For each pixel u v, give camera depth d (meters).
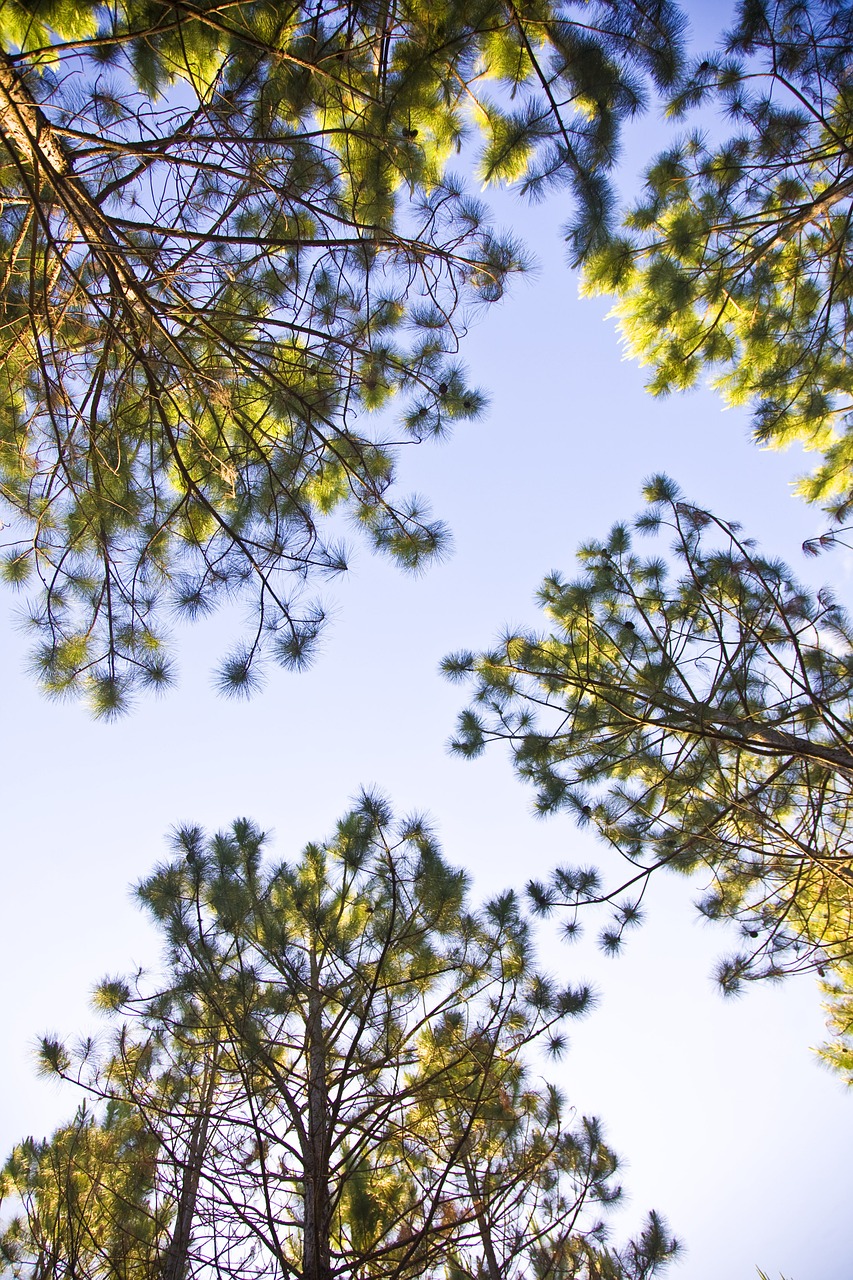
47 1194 5.50
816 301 8.62
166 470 6.64
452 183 5.32
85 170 5.07
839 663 6.52
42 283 4.98
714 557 6.78
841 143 6.71
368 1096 4.79
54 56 4.85
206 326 5.45
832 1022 8.68
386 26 4.57
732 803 6.28
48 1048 5.21
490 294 5.50
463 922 5.86
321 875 6.77
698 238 8.18
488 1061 4.97
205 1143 4.68
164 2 3.96
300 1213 5.04
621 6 4.67
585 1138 5.90
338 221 4.84
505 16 4.86
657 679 6.81
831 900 6.81
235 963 5.29
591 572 7.65
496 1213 4.52
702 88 7.02
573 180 4.89
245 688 5.30
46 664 5.73
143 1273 4.55
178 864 5.57
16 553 6.40
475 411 6.50
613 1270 5.72
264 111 4.85
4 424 6.23
